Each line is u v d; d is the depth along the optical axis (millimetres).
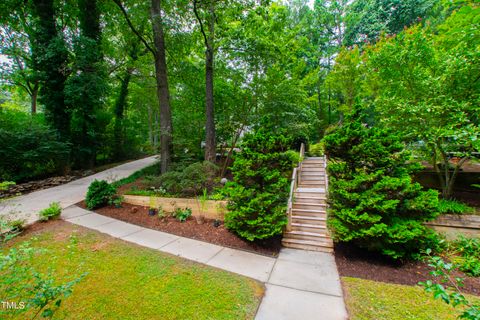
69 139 10086
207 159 8195
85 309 2479
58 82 9719
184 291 2840
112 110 15055
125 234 4738
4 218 4680
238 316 2418
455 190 5703
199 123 9461
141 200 6461
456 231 4328
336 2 16812
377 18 16844
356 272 3414
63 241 4227
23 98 16062
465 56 4332
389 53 5145
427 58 4859
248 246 4344
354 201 3842
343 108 11016
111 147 13836
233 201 4625
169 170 7883
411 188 3666
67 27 11797
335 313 2473
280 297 2762
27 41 11555
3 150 7449
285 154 4992
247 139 4793
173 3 8031
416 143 5375
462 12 4898
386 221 3721
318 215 5258
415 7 15742
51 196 7258
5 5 9602
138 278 3109
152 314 2422
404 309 2512
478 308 1356
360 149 3918
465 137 2996
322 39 17375
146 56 11992
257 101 8539
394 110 5148
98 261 3543
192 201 5758
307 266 3613
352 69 10125
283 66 9594
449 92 4652
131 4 8586
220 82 9617
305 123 9078
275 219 4324
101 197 6383
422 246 3750
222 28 7941
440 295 1406
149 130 18719
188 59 10570
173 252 3996
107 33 11727
